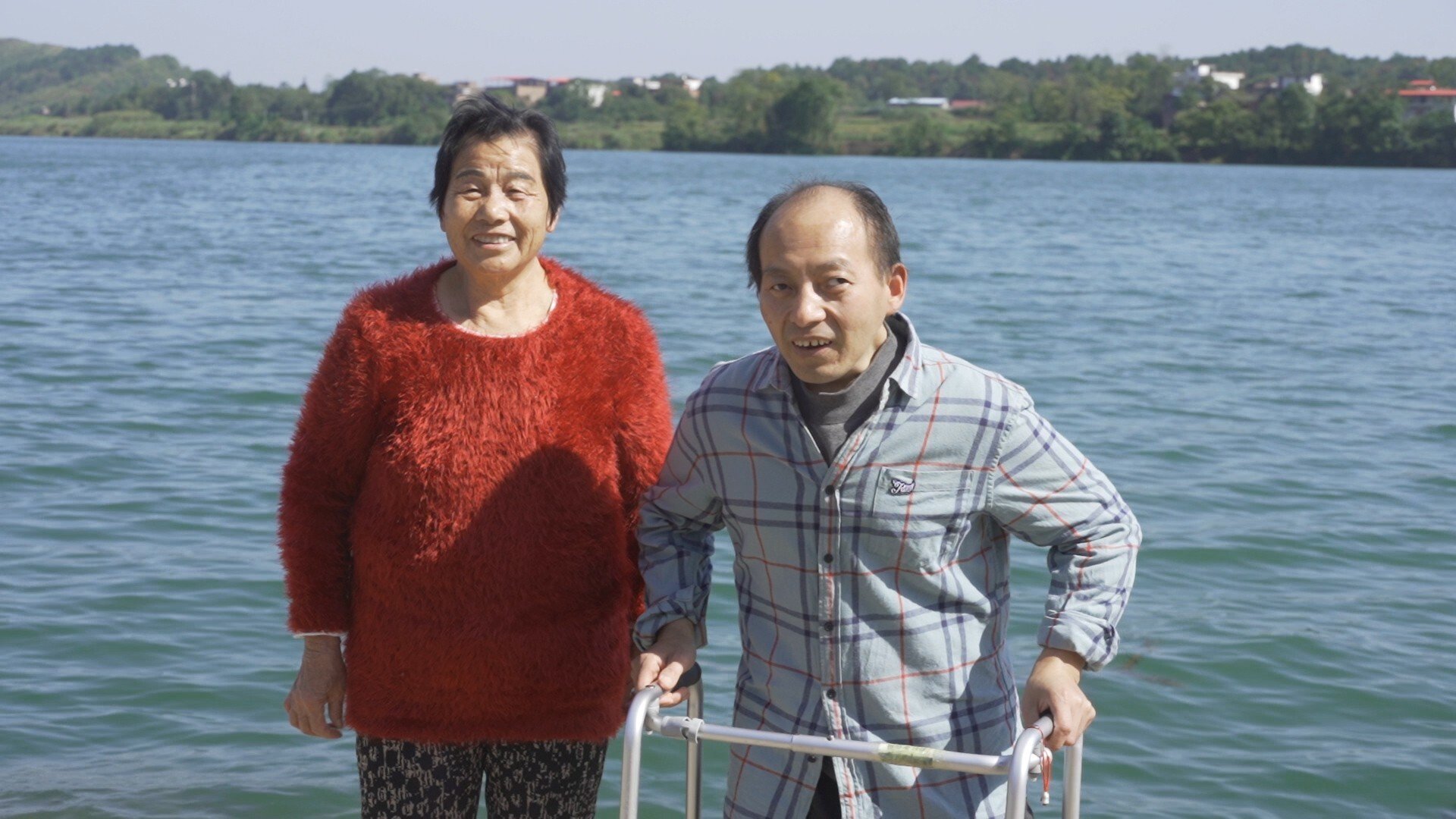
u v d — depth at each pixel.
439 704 2.77
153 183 51.50
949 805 2.47
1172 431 10.11
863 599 2.46
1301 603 6.39
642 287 19.05
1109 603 2.45
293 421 9.64
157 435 9.14
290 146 157.88
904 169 100.81
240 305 15.81
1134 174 99.31
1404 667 5.63
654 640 2.68
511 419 2.72
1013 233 33.88
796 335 2.37
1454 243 33.34
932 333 15.30
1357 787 4.62
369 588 2.79
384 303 2.79
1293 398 11.59
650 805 4.47
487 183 2.72
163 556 6.70
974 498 2.46
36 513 7.33
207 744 4.85
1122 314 17.39
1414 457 9.44
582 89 178.12
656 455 2.88
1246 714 5.16
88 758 4.71
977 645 2.52
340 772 4.69
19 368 11.30
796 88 145.62
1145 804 4.47
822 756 2.47
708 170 82.50
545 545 2.75
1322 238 34.09
